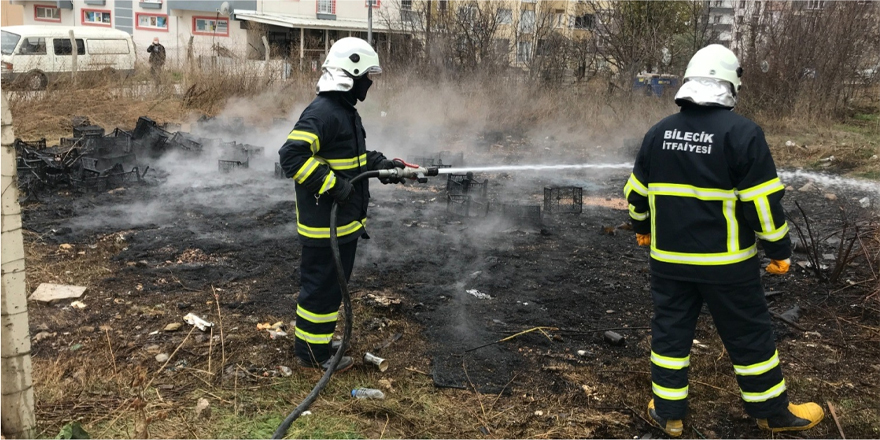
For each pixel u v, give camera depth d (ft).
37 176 24.41
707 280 10.50
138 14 98.99
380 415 11.43
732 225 10.35
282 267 18.20
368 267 18.31
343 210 12.39
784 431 11.36
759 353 10.79
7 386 9.00
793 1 49.19
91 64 50.57
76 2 102.37
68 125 38.40
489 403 11.90
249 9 90.17
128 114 41.86
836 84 46.83
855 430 11.41
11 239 8.82
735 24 52.90
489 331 14.74
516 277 18.06
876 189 29.55
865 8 49.14
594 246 20.98
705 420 11.72
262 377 12.39
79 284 16.37
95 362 12.53
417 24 58.39
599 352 13.96
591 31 56.24
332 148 12.13
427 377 12.73
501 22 57.26
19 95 40.78
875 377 13.14
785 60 46.14
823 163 35.47
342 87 11.85
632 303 16.58
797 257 20.17
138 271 17.42
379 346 13.82
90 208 22.91
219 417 11.05
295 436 10.66
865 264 19.53
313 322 12.60
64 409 10.92
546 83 51.83
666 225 10.75
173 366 12.62
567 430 11.20
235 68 49.19
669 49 55.26
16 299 8.94
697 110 10.55
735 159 10.08
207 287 16.57
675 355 11.03
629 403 12.12
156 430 10.51
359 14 91.56
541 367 13.23
